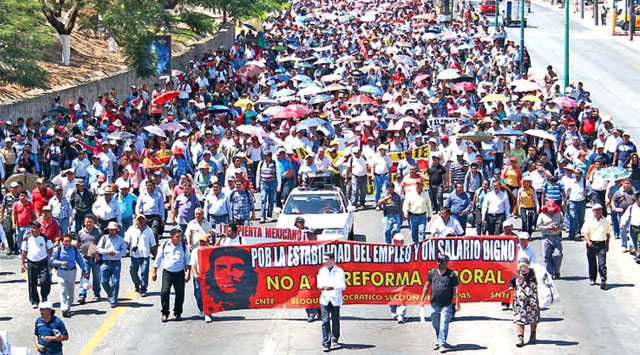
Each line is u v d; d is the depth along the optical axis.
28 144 37.22
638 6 108.50
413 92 54.91
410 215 29.36
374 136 39.28
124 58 60.03
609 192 32.75
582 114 44.44
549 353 21.41
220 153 37.72
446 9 117.31
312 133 40.66
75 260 24.78
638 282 27.44
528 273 21.89
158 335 23.08
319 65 67.94
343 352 21.56
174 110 50.34
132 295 26.62
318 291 23.77
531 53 90.12
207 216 30.48
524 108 47.59
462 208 29.47
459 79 53.72
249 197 31.47
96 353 21.78
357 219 35.78
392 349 21.77
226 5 82.19
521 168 37.12
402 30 86.19
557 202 32.19
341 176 37.34
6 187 32.47
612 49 93.88
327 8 113.88
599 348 21.75
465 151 37.94
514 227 34.09
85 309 25.36
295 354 21.50
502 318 24.28
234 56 68.94
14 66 43.88
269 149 40.34
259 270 23.73
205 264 23.75
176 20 66.06
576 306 25.17
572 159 39.19
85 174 35.44
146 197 29.94
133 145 37.69
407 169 36.12
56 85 50.22
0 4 43.94
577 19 126.38
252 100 52.84
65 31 55.16
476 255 23.89
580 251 30.94
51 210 29.69
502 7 127.69
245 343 22.34
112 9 54.47
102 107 47.53
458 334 22.94
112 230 25.36
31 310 25.52
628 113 60.19
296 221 26.88
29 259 25.39
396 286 23.84
